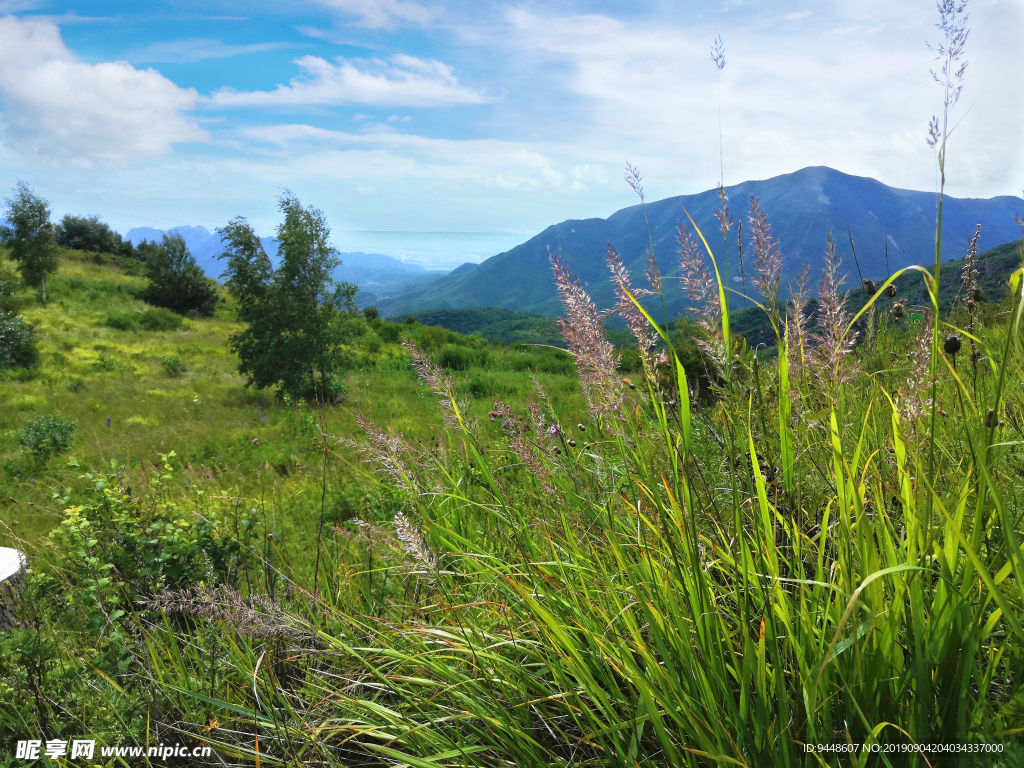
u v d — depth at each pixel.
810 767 1.10
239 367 21.92
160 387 24.73
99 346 33.09
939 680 1.07
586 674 1.30
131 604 2.69
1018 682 1.07
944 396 1.58
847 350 1.33
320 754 1.72
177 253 54.62
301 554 3.62
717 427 1.73
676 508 1.27
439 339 41.97
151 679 2.05
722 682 1.16
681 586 1.32
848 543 1.18
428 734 1.50
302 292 20.86
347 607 2.52
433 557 1.83
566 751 1.52
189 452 11.77
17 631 2.22
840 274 1.33
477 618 1.90
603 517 1.74
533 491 2.21
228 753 1.81
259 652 2.26
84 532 2.81
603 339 1.50
